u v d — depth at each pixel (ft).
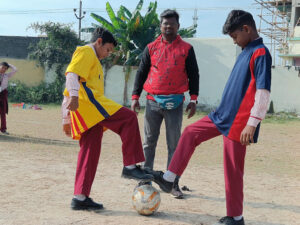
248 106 9.34
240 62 9.57
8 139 27.02
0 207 11.23
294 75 66.28
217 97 70.69
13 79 81.92
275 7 99.91
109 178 16.10
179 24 14.06
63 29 79.77
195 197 13.73
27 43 86.02
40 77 82.58
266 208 12.64
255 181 17.03
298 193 14.99
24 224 9.73
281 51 98.17
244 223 10.36
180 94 14.02
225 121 9.63
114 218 10.58
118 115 10.58
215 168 19.95
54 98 78.59
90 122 10.66
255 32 9.52
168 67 13.87
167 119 14.16
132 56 73.92
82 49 10.59
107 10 75.97
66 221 10.09
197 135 9.87
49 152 22.36
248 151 26.99
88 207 11.33
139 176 10.25
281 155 25.54
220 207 12.48
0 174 15.75
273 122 54.75
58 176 15.92
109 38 11.09
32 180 14.97
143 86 14.84
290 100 66.69
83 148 11.14
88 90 10.62
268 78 8.98
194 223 10.52
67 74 10.40
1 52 83.25
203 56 71.41
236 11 9.56
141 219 10.61
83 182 11.07
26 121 41.75
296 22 96.89
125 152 10.53
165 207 12.17
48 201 12.14
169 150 14.46
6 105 29.71
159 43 14.24
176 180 13.52
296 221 11.28
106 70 77.25
